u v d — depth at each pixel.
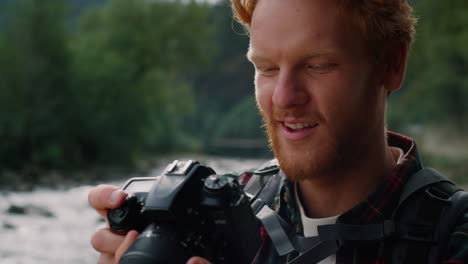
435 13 23.56
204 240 1.07
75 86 21.64
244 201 1.10
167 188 1.04
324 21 1.00
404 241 1.05
